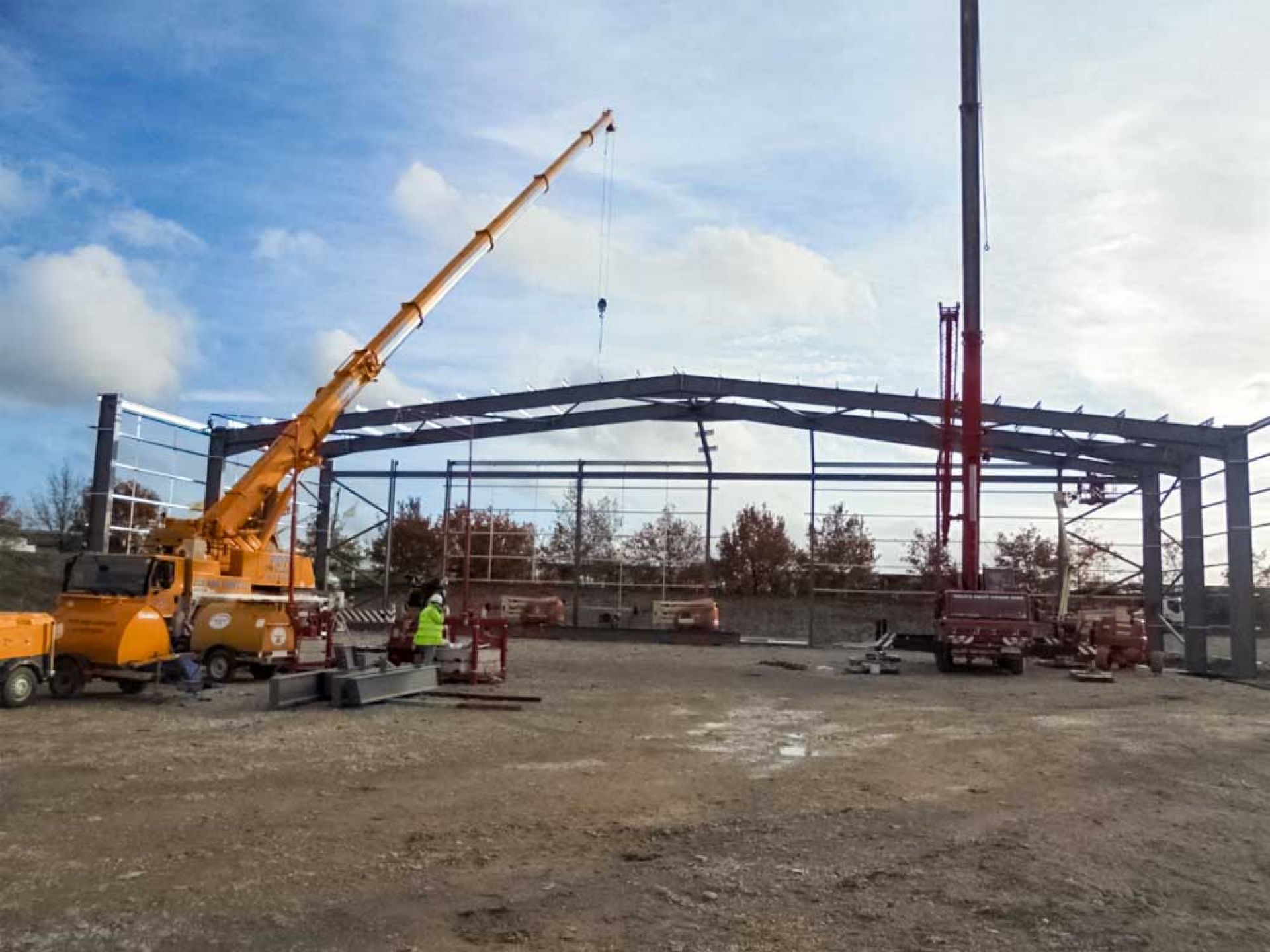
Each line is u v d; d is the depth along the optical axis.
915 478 36.12
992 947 6.00
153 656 17.69
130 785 10.16
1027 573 38.53
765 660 28.48
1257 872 7.63
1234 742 14.16
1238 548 26.69
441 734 13.67
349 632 35.56
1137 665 27.08
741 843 8.25
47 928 6.09
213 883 7.00
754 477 37.69
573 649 31.34
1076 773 11.61
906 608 41.34
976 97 27.62
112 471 27.75
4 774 10.70
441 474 40.19
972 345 27.36
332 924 6.22
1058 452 32.38
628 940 6.02
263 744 12.66
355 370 26.36
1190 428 27.75
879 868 7.59
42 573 38.66
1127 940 6.15
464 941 5.96
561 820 8.93
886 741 13.78
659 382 32.38
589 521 42.56
